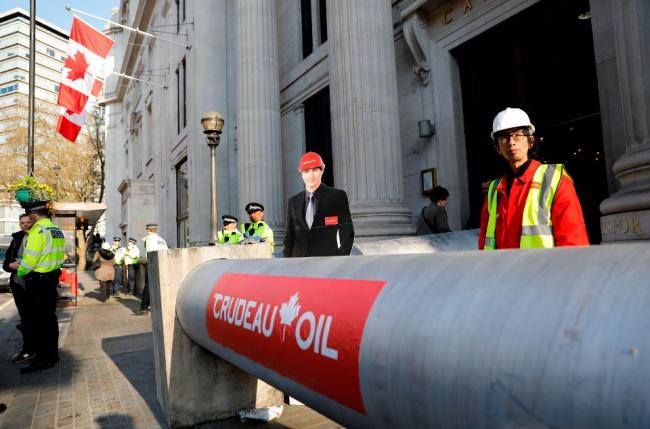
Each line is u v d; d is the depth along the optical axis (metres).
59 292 11.12
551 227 2.08
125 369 5.04
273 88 10.84
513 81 6.72
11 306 12.50
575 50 5.80
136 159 34.75
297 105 12.02
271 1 11.13
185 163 19.06
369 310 1.37
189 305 2.99
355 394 1.38
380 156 6.59
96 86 13.77
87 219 21.98
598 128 5.52
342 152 6.82
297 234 4.00
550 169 2.14
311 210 3.95
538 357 0.92
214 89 15.01
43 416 3.66
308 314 1.64
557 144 6.07
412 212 8.08
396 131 6.84
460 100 7.49
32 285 5.14
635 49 3.72
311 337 1.59
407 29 7.88
